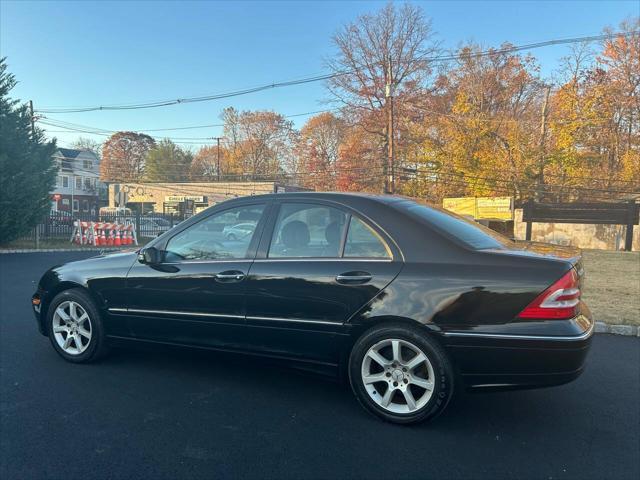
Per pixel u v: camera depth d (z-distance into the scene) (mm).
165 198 60000
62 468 2877
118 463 2943
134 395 4004
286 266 3789
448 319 3301
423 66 41344
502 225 25078
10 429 3365
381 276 3490
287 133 74312
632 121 33625
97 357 4695
